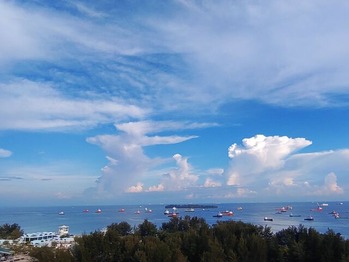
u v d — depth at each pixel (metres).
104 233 97.00
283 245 88.25
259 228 98.50
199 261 82.56
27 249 121.44
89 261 82.31
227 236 89.00
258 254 82.12
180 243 87.06
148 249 80.75
